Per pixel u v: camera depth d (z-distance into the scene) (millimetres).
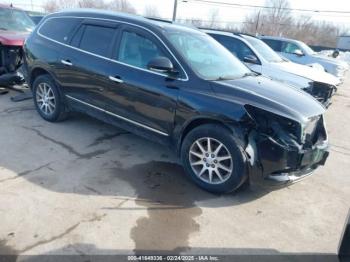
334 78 8398
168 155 4469
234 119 3305
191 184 3771
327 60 11922
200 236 2924
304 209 3549
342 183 4309
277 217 3340
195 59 3945
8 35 6859
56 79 4914
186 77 3689
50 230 2793
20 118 5395
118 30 4301
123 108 4203
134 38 4145
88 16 4707
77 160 4094
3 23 7535
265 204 3543
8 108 5875
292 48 12273
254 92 3566
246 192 3725
